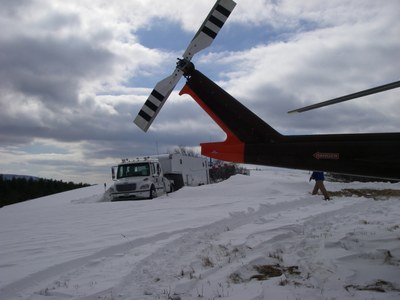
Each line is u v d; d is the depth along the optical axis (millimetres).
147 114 7070
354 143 5477
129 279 5363
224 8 6766
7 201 62750
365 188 22969
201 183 31047
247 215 11141
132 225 10125
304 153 5816
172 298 4582
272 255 6184
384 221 9125
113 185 22562
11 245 8156
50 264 6098
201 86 6676
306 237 7551
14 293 5066
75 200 25750
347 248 6277
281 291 4520
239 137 6348
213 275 5371
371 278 4824
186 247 7270
